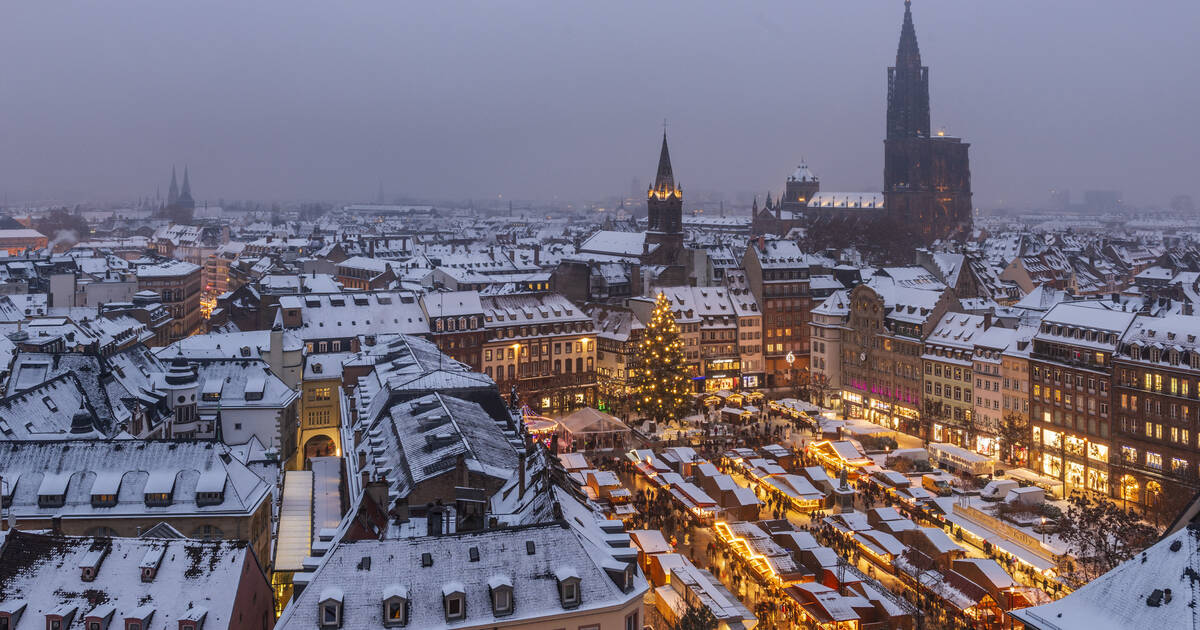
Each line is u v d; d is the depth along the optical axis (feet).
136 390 485.56
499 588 232.32
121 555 261.44
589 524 277.85
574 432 585.63
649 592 357.20
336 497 417.08
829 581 358.64
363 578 234.17
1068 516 406.62
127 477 347.15
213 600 254.47
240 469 364.17
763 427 651.66
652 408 648.38
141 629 246.27
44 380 436.35
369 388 485.56
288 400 532.32
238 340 606.96
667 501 470.80
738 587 375.66
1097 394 527.81
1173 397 486.38
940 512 450.71
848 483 501.97
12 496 336.70
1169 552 230.89
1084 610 233.96
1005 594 339.98
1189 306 615.98
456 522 266.77
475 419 385.09
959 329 648.79
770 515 467.11
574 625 235.61
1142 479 501.56
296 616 226.38
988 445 609.01
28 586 252.83
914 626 334.85
